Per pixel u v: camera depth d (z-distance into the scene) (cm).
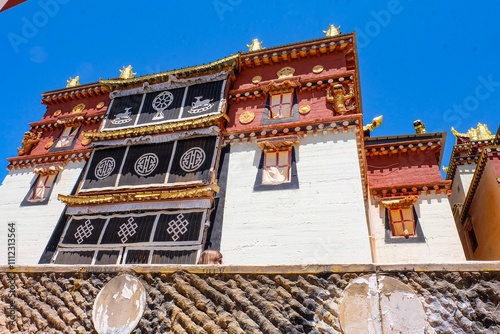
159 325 545
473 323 455
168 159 1545
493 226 1739
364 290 509
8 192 1853
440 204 1711
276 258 1225
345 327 482
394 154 1928
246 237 1292
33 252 1572
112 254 1359
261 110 1638
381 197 1792
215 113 1588
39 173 1856
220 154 1528
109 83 1880
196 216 1353
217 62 1725
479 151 2366
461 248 1577
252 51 1783
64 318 601
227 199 1398
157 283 602
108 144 1681
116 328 560
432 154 1878
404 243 1648
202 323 528
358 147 1480
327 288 525
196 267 603
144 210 1427
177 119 1656
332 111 1534
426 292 489
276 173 1425
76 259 1405
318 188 1332
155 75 1794
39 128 2105
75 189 1723
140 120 1719
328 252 1195
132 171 1564
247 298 543
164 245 1315
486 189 1778
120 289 607
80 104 2123
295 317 502
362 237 1190
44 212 1702
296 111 1578
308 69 1716
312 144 1448
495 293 468
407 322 471
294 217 1292
